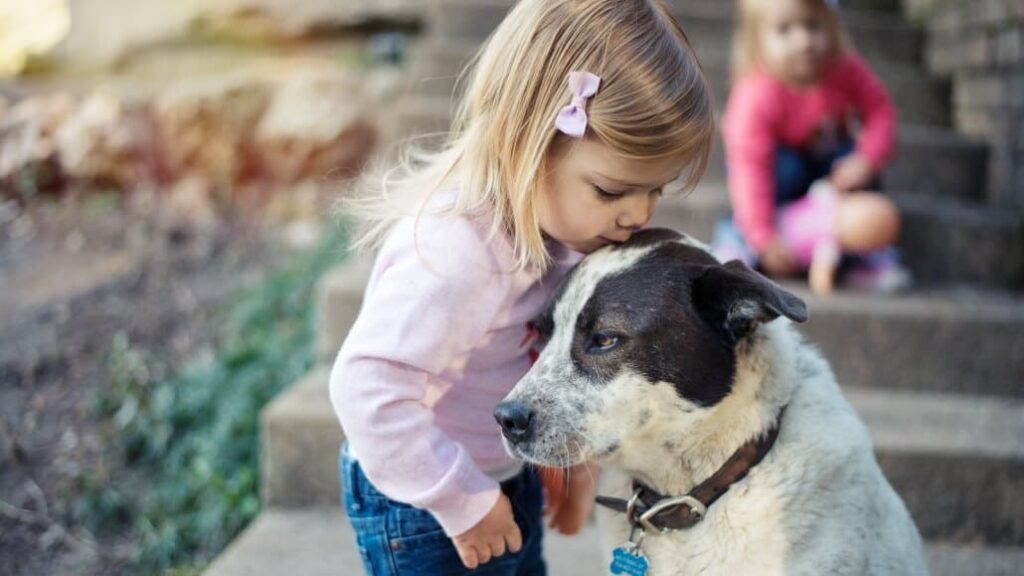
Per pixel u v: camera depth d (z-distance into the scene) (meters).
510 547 2.02
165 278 5.55
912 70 5.45
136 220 6.41
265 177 6.90
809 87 4.03
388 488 1.91
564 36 1.91
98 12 7.79
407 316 1.88
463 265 1.92
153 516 3.62
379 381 1.87
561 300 2.05
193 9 7.69
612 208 1.94
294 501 3.28
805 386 2.14
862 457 2.10
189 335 4.84
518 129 1.92
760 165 3.98
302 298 5.09
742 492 2.05
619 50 1.89
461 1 5.70
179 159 6.84
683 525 2.09
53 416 4.13
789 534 2.01
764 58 4.04
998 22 4.75
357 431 1.88
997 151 4.75
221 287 5.48
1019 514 3.19
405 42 7.55
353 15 7.62
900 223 4.27
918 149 4.80
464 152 2.02
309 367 4.27
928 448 3.17
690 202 4.23
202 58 7.70
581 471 2.33
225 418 3.97
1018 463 3.15
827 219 3.91
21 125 6.79
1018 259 4.29
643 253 2.07
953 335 3.67
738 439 2.05
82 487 3.73
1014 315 3.66
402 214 2.08
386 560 2.15
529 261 2.02
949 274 4.31
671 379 1.98
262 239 6.25
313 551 2.99
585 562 3.02
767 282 1.91
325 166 6.83
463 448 1.96
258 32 7.67
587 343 2.01
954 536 3.21
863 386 3.71
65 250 5.94
